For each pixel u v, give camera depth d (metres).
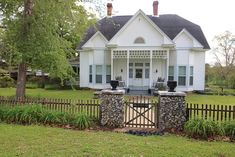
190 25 32.47
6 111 11.85
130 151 7.76
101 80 31.08
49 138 9.03
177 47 29.41
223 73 42.09
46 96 23.95
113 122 11.30
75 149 7.82
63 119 11.23
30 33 15.69
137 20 28.86
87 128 10.86
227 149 8.32
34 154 7.29
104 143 8.57
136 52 29.02
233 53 41.97
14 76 37.41
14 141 8.54
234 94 29.08
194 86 30.58
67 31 17.84
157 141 9.07
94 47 30.97
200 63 30.56
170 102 10.91
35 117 11.44
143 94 27.55
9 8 16.12
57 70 17.83
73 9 16.95
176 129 10.84
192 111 11.50
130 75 30.42
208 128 9.74
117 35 29.03
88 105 11.75
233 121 10.18
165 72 29.61
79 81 32.75
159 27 30.27
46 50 15.99
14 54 16.03
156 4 33.38
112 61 29.47
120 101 11.34
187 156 7.45
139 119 12.32
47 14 15.57
